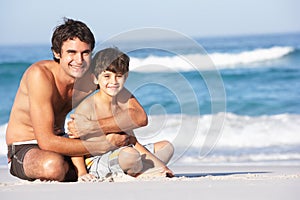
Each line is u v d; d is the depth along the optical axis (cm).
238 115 1627
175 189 522
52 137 582
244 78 2295
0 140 1373
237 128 1430
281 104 1872
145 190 518
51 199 479
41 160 578
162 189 523
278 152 1131
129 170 612
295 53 2636
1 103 2077
